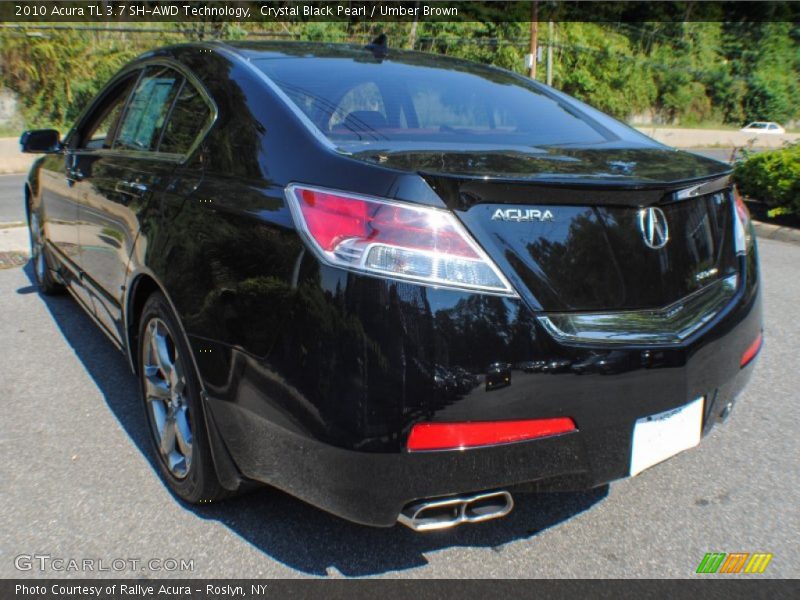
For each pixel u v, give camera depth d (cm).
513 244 195
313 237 199
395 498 195
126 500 271
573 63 4175
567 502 277
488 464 196
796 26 5241
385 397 187
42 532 251
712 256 243
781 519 267
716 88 4934
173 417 271
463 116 278
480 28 3403
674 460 310
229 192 236
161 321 266
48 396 365
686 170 232
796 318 509
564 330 199
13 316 494
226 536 250
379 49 340
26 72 2383
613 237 210
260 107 250
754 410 358
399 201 190
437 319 187
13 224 844
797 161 858
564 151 242
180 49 323
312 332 195
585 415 203
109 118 385
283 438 207
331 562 238
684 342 215
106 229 325
